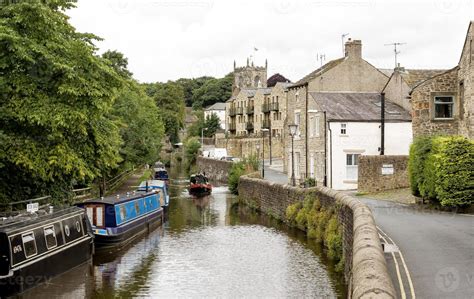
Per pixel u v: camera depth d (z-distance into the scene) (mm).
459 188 26141
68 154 22031
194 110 156750
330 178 43625
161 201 39312
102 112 22875
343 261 21922
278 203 37688
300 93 51750
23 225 19438
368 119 44062
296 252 25797
